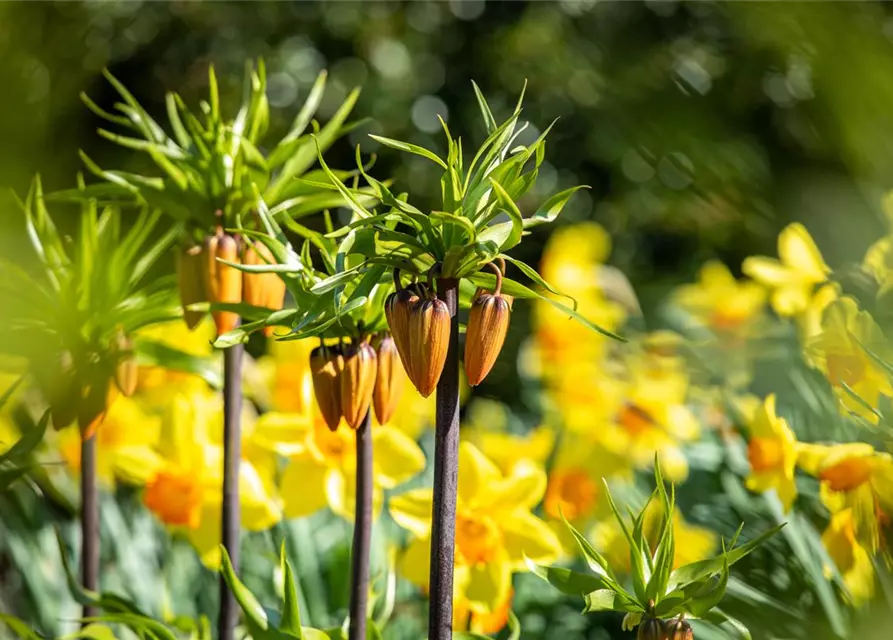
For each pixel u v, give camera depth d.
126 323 1.48
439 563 1.25
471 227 1.21
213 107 1.45
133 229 1.48
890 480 1.55
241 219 1.45
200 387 1.90
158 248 1.49
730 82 1.68
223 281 1.43
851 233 1.59
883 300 1.62
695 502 2.21
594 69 3.36
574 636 2.04
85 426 1.46
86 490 1.54
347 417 1.33
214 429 1.81
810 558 1.70
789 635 1.64
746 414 2.00
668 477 2.19
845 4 1.32
